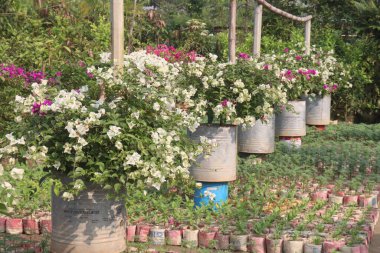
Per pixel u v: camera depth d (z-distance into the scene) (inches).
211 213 342.3
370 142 532.1
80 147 257.3
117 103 270.5
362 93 735.7
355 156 453.4
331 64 611.2
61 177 269.3
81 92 269.0
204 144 297.3
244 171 405.7
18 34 515.8
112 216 272.5
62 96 264.2
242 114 362.6
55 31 575.5
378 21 742.5
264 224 316.8
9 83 408.5
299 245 301.0
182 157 278.2
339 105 748.0
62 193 269.7
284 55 561.3
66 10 633.0
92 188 267.9
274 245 302.5
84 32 617.6
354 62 730.2
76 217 269.1
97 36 616.7
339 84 634.8
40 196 351.9
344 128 615.8
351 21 794.2
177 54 601.9
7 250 287.0
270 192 374.3
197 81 358.6
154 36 901.8
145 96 274.8
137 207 338.6
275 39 788.6
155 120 275.6
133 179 261.7
